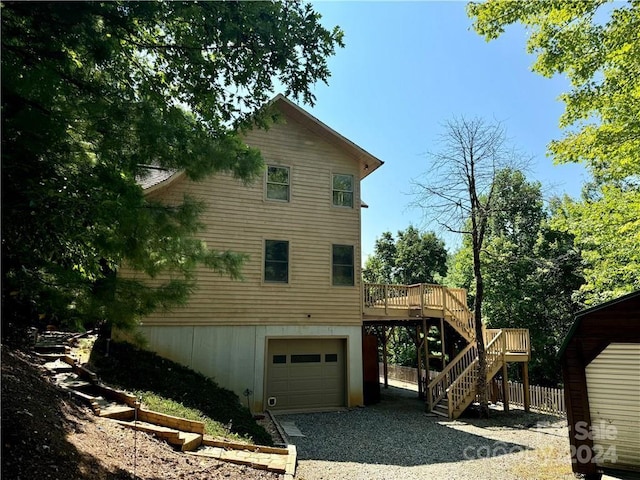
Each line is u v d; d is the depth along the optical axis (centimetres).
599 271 1420
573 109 845
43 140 333
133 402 679
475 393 1330
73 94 398
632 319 753
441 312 1469
